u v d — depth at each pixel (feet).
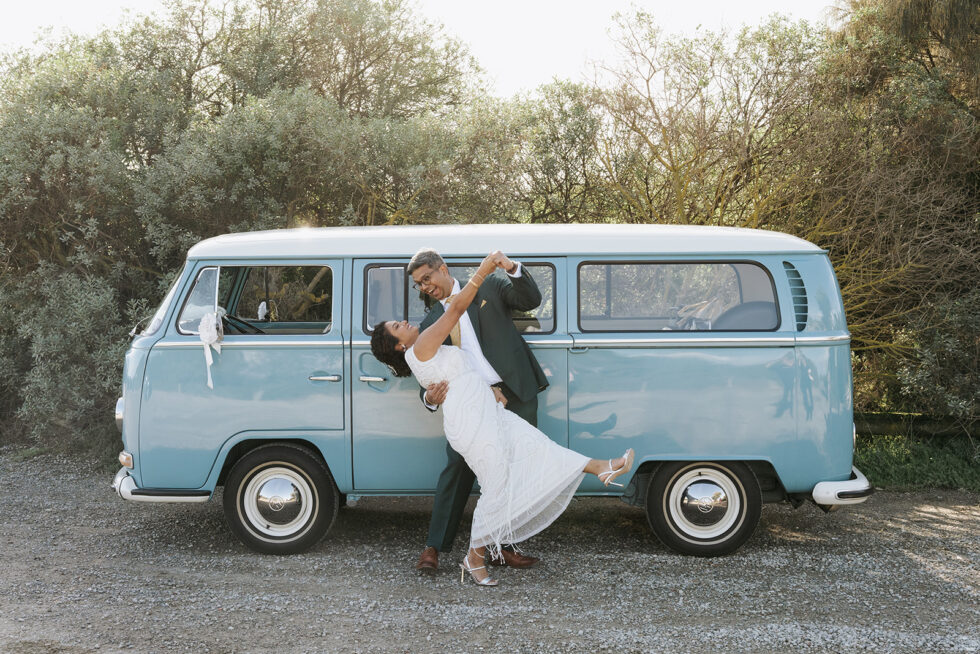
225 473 16.93
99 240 29.09
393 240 16.48
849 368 16.15
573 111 28.71
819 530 18.67
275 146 27.58
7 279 29.04
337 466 16.15
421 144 29.37
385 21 35.76
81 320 26.09
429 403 14.29
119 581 14.97
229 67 34.53
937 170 25.59
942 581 15.06
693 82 27.12
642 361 15.94
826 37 28.12
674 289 16.30
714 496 16.21
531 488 14.03
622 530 18.45
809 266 16.35
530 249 16.30
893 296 25.32
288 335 16.17
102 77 31.42
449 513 15.20
